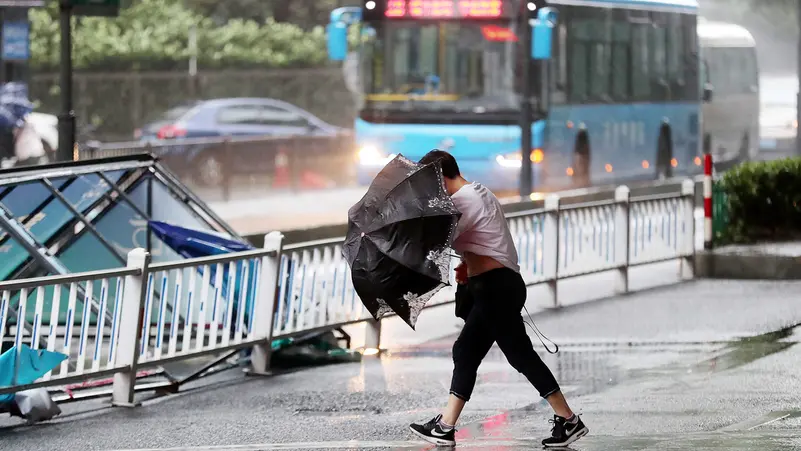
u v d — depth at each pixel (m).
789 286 36.09
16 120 53.22
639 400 22.23
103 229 29.69
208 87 91.56
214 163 61.94
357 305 28.05
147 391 24.73
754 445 18.34
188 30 90.69
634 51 63.44
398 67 55.72
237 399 23.75
